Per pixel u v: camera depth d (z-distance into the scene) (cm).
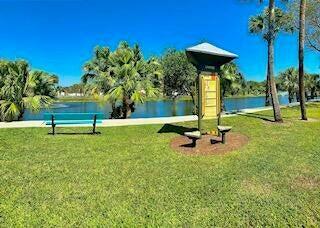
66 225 483
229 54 1005
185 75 2964
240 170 726
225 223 486
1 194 598
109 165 775
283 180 659
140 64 2062
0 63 1596
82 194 599
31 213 520
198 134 916
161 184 645
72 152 899
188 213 519
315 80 5306
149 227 477
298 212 514
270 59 1437
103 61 2170
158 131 1193
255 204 547
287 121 1461
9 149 934
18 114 1576
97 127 1291
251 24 2381
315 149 909
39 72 1666
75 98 7712
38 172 725
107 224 486
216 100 1058
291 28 2061
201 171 722
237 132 1152
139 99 1902
